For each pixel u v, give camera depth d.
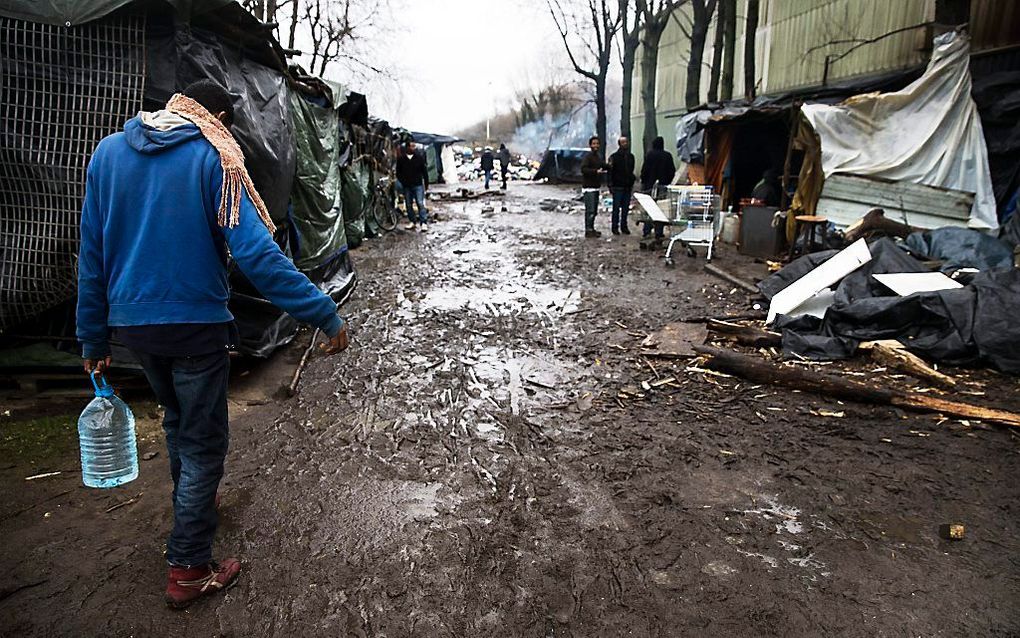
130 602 2.45
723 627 2.33
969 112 8.36
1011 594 2.48
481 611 2.42
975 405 4.23
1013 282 5.06
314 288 2.21
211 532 2.43
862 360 5.11
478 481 3.37
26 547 2.75
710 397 4.45
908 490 3.23
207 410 2.30
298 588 2.53
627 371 5.01
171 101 2.26
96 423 2.66
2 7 3.77
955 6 8.63
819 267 6.41
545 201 20.41
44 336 4.23
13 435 3.76
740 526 2.94
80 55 3.96
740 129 13.05
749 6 13.98
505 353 5.49
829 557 2.71
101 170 2.15
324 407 4.34
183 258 2.13
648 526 2.95
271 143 5.27
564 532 2.91
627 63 23.16
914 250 7.68
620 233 12.76
